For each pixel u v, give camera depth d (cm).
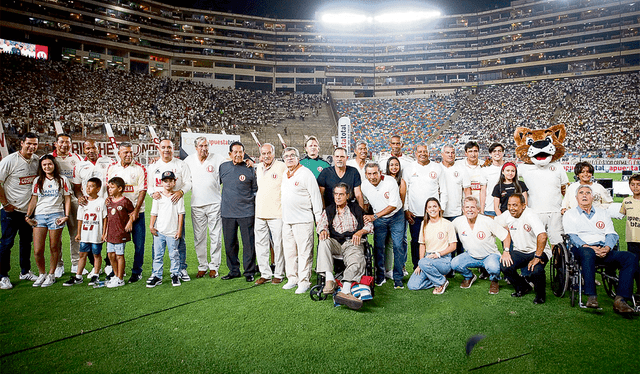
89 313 422
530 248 471
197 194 573
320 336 360
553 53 5772
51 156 530
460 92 5519
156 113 4000
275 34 6550
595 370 297
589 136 3619
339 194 479
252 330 375
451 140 4134
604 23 5462
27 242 552
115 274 528
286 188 504
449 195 589
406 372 296
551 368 300
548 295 484
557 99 4481
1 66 3606
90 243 528
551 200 542
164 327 384
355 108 5516
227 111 4731
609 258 433
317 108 5306
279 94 5662
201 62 6094
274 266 613
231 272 570
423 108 5231
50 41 4941
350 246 467
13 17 4550
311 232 509
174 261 529
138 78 4741
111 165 598
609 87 4334
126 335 366
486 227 502
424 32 6506
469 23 6425
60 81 3909
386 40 6669
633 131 3481
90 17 5147
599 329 373
